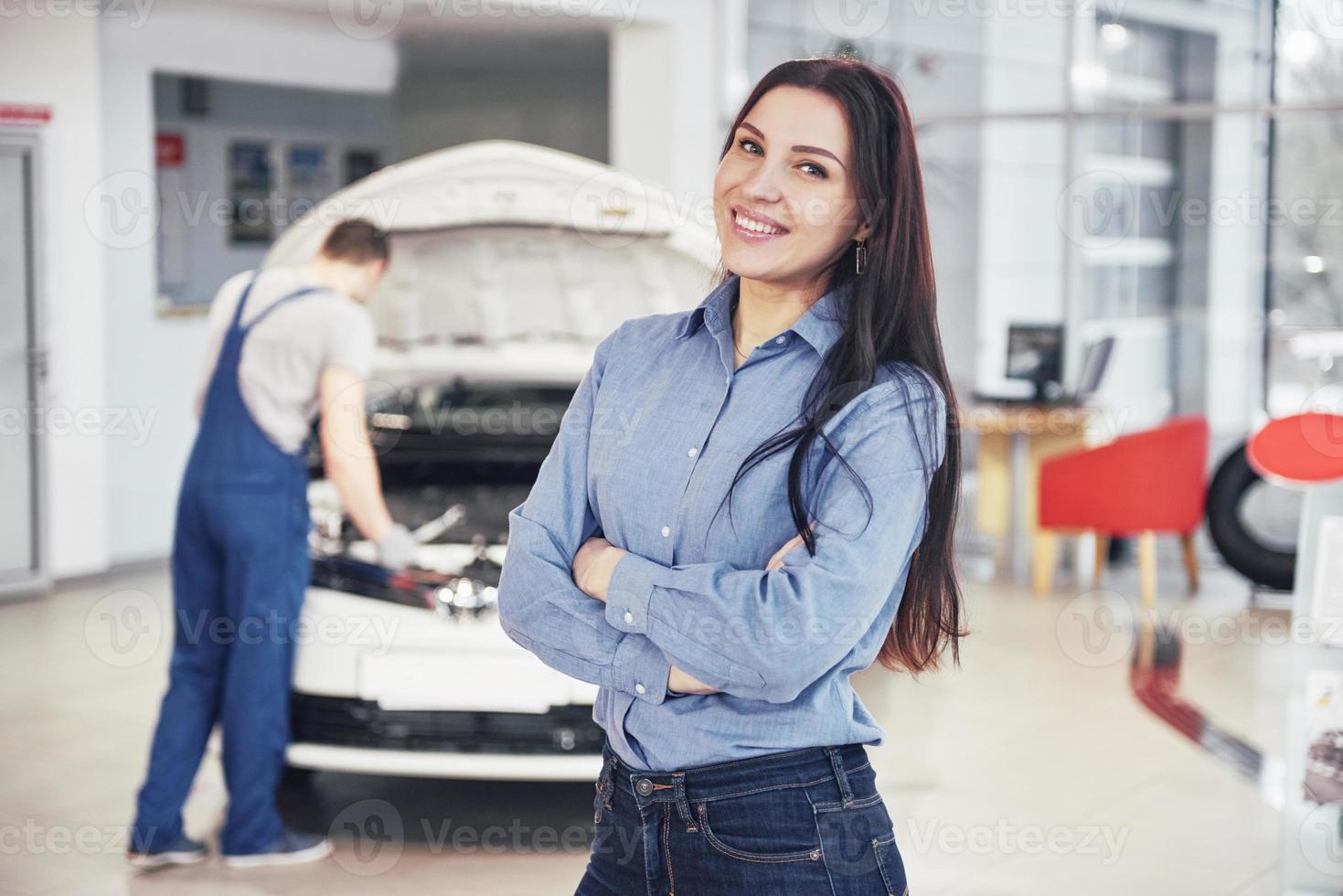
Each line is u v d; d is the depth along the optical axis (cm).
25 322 584
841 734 136
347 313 310
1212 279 709
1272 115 690
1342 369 683
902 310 137
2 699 434
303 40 677
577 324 391
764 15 684
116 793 356
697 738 135
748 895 134
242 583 302
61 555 599
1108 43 713
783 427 135
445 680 304
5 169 577
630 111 670
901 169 137
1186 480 611
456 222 348
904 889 138
